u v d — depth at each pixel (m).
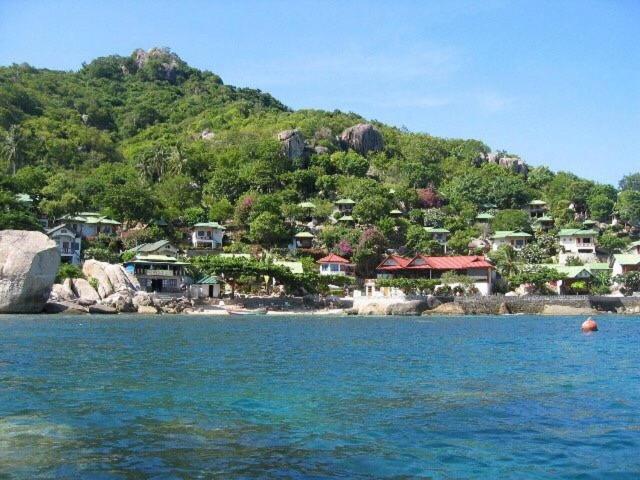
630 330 68.00
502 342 52.00
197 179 167.62
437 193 173.25
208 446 18.20
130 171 157.62
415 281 110.19
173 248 112.88
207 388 27.56
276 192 158.88
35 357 37.03
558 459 17.45
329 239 133.75
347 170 180.75
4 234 80.50
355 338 54.81
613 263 130.12
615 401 25.42
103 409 22.86
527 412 23.25
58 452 17.31
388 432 20.17
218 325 69.00
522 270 121.31
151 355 39.19
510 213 155.50
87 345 44.22
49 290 81.62
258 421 21.44
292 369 34.09
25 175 128.12
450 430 20.48
